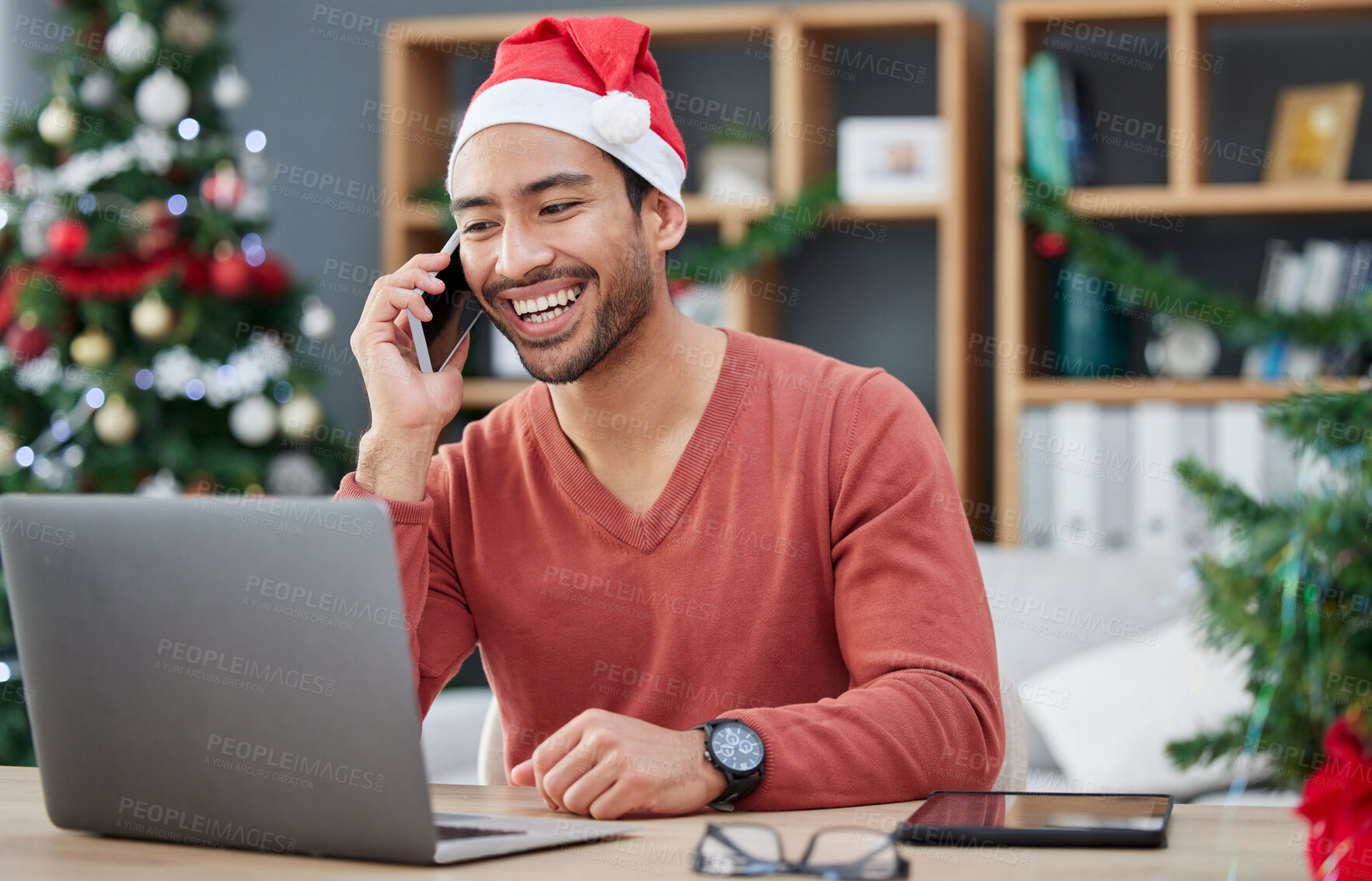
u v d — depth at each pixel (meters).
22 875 0.78
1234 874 0.73
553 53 1.29
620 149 1.27
